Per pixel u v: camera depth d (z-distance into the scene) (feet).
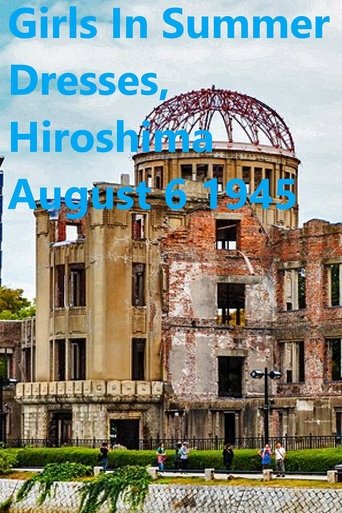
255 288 304.71
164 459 236.84
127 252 292.20
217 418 293.84
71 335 295.69
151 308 294.46
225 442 292.40
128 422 291.99
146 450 258.16
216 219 303.07
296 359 302.86
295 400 291.17
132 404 289.33
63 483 229.45
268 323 305.73
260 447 282.77
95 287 290.97
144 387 289.53
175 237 298.56
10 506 237.86
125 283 291.58
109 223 290.76
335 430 284.82
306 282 300.40
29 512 234.17
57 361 299.79
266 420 233.14
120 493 218.38
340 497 191.01
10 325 334.85
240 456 229.45
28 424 302.66
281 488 198.59
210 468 227.40
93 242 292.40
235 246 308.60
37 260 306.76
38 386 298.35
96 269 290.97
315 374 296.30
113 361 288.51
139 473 220.64
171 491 212.23
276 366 304.30
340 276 294.87
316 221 299.38
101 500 220.64
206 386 297.74
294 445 283.59
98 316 289.74
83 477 232.94
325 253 297.33
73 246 297.94
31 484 235.20
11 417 328.08
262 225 307.17
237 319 309.63
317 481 202.39
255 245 305.94
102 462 242.58
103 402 286.25
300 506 195.31
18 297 440.45
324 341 296.10
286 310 304.09
